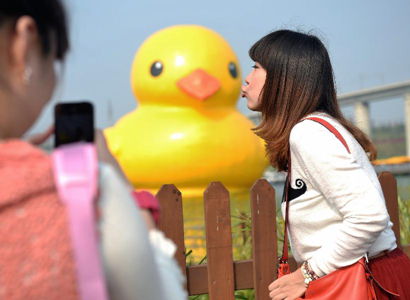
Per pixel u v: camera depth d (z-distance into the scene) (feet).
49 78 3.41
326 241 7.76
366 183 7.34
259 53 8.71
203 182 25.29
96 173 2.94
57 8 3.36
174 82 25.84
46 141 3.94
